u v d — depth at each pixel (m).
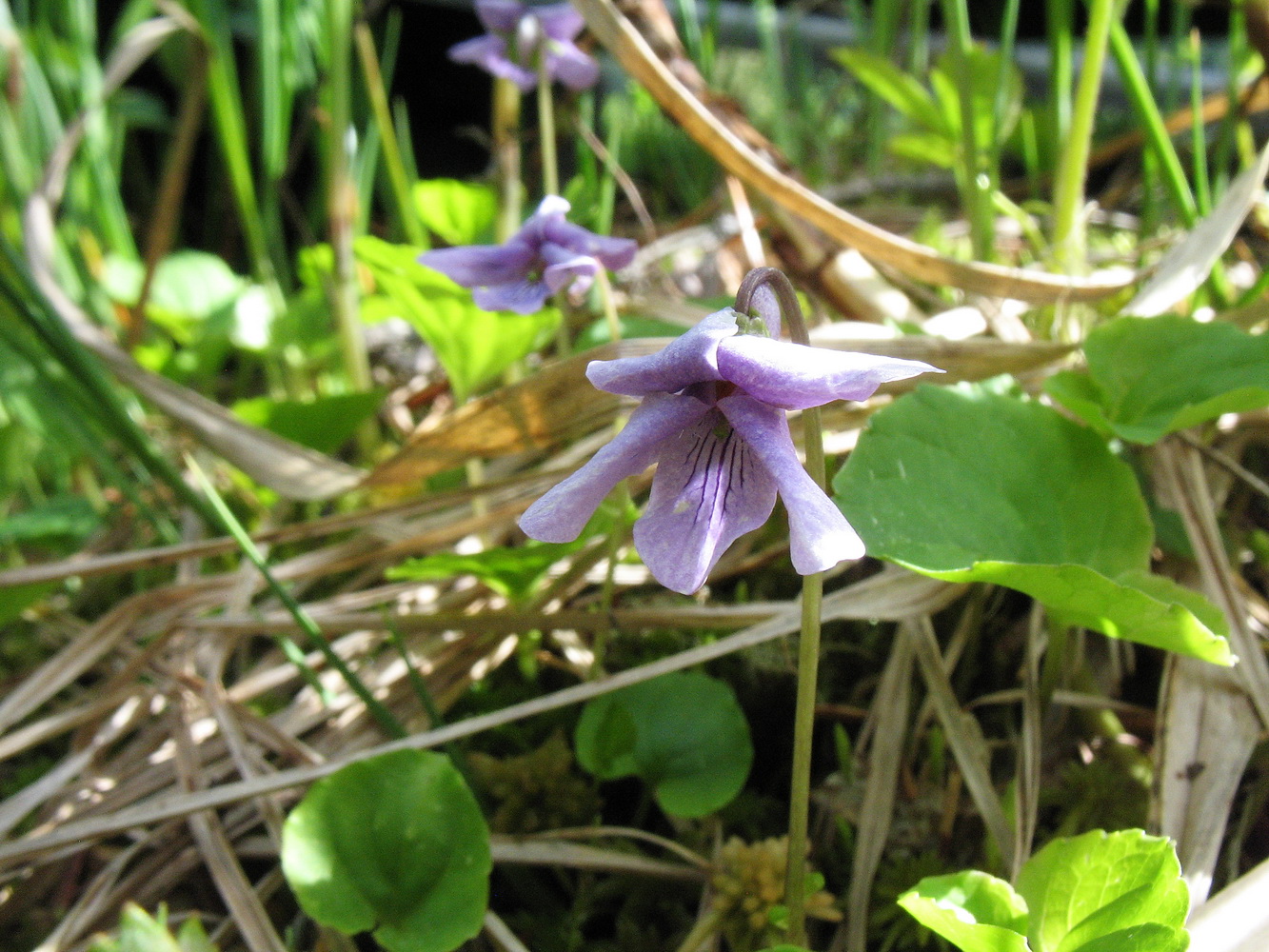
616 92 0.24
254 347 0.16
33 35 0.17
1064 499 0.09
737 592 0.12
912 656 0.10
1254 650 0.09
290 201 0.18
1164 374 0.09
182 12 0.15
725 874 0.09
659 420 0.06
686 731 0.10
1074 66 0.24
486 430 0.11
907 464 0.08
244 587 0.12
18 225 0.16
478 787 0.09
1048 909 0.07
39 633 0.13
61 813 0.10
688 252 0.19
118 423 0.12
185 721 0.10
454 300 0.11
